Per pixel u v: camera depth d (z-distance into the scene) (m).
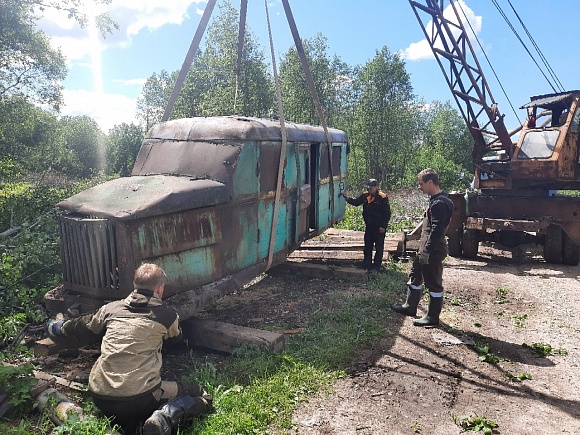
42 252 6.89
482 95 10.99
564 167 9.32
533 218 9.12
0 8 16.41
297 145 6.83
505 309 6.40
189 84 31.66
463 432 3.39
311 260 8.35
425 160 38.00
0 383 3.45
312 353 4.59
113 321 3.33
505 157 10.87
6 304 5.72
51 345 4.41
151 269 3.52
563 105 9.84
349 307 6.11
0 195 15.57
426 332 5.39
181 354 4.77
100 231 4.25
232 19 26.72
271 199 6.08
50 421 3.30
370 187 7.75
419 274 5.82
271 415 3.49
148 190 4.64
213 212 5.00
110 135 57.62
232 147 5.34
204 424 3.29
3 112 18.33
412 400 3.84
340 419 3.51
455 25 11.54
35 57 18.94
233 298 6.74
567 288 7.49
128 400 3.08
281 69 34.84
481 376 4.33
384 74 38.66
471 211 9.97
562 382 4.24
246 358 4.39
